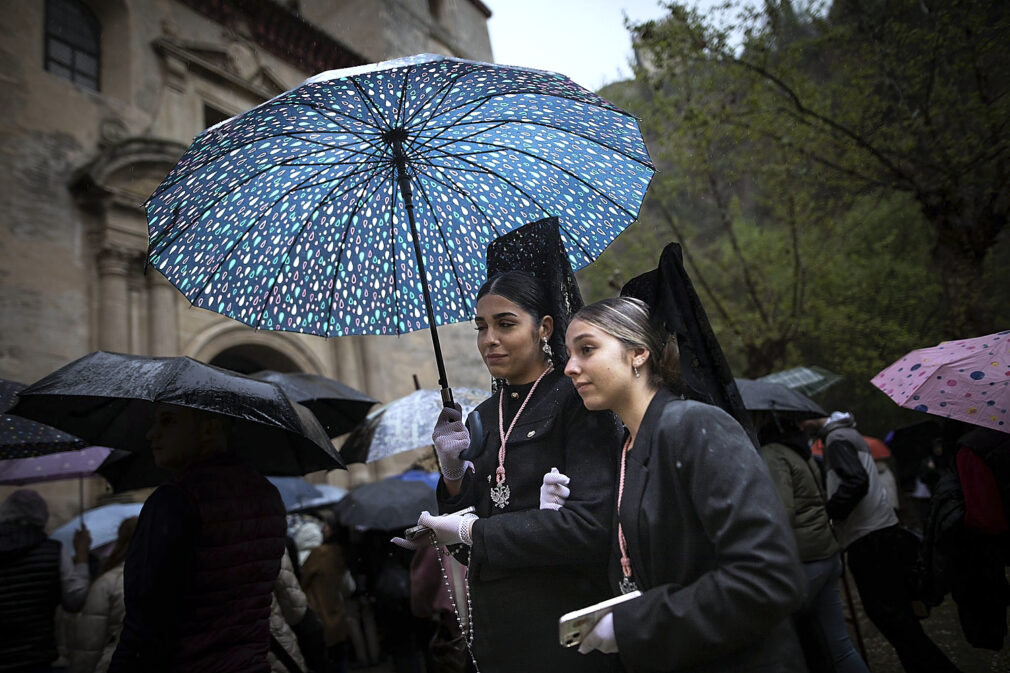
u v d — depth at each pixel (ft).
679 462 3.89
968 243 27.14
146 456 9.73
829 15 31.94
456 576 5.48
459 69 4.87
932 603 10.54
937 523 9.63
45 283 29.55
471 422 5.55
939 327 39.63
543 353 5.45
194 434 6.88
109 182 31.50
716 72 32.73
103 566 9.32
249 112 4.86
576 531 4.42
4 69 30.19
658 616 3.58
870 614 11.98
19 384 9.72
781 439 11.21
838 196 35.83
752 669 3.66
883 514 12.10
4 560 10.56
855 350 40.63
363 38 48.57
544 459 5.01
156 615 5.59
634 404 4.42
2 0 30.68
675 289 4.62
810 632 5.07
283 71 43.60
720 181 41.68
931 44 26.50
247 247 6.11
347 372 41.93
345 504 15.19
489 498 5.22
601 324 4.41
